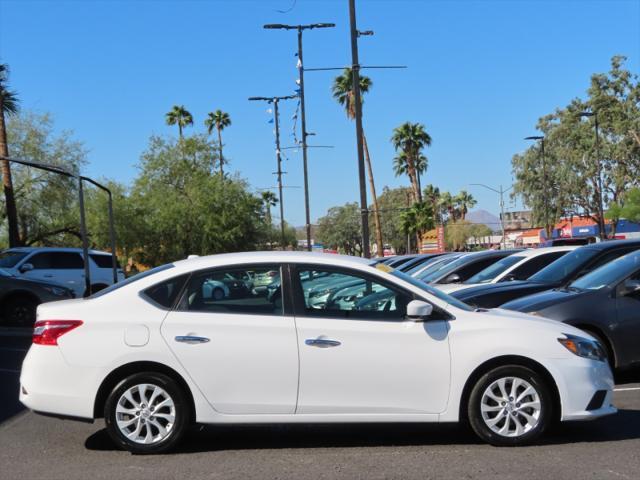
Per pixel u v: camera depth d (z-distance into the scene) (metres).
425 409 5.82
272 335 5.79
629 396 7.88
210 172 47.31
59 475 5.37
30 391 5.83
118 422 5.79
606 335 8.09
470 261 14.01
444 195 96.88
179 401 5.80
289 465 5.54
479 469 5.32
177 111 64.19
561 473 5.18
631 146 55.38
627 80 56.31
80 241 43.88
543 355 5.86
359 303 5.98
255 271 6.03
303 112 28.09
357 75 18.02
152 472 5.39
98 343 5.79
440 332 5.86
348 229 103.75
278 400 5.77
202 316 5.85
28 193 38.44
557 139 59.78
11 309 15.07
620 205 55.28
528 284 9.81
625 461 5.47
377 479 5.13
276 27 24.61
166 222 43.69
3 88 30.70
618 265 8.62
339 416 5.78
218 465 5.56
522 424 5.90
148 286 5.98
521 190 62.06
